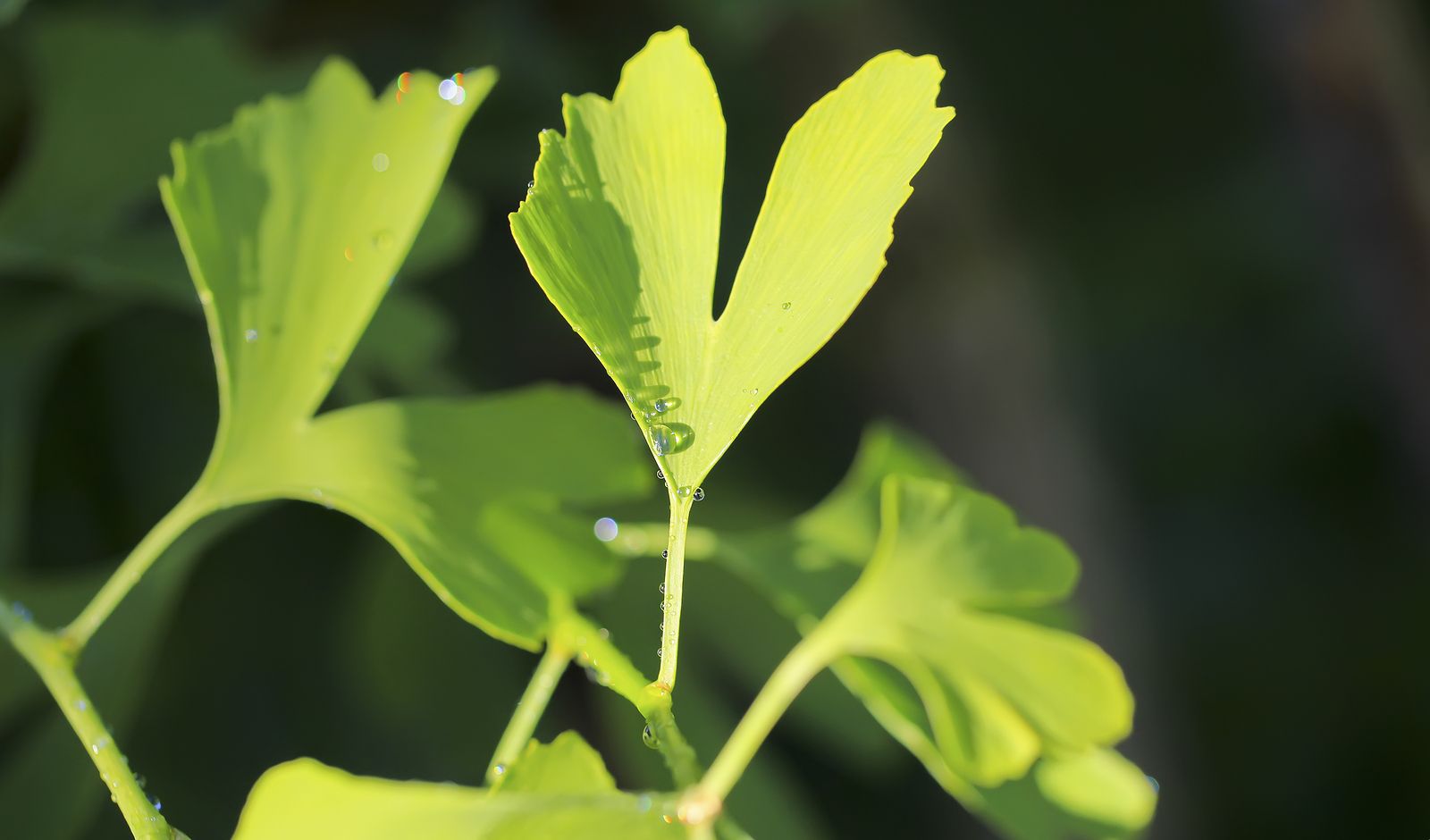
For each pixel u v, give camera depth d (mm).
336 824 363
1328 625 712
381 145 406
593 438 414
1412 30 602
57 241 441
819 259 376
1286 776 693
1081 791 415
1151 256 723
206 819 463
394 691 468
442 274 490
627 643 441
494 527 404
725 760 396
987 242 658
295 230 403
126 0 473
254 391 402
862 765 458
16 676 429
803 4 492
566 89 498
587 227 374
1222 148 718
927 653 412
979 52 672
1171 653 712
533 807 367
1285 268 721
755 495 487
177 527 399
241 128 403
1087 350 699
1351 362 713
